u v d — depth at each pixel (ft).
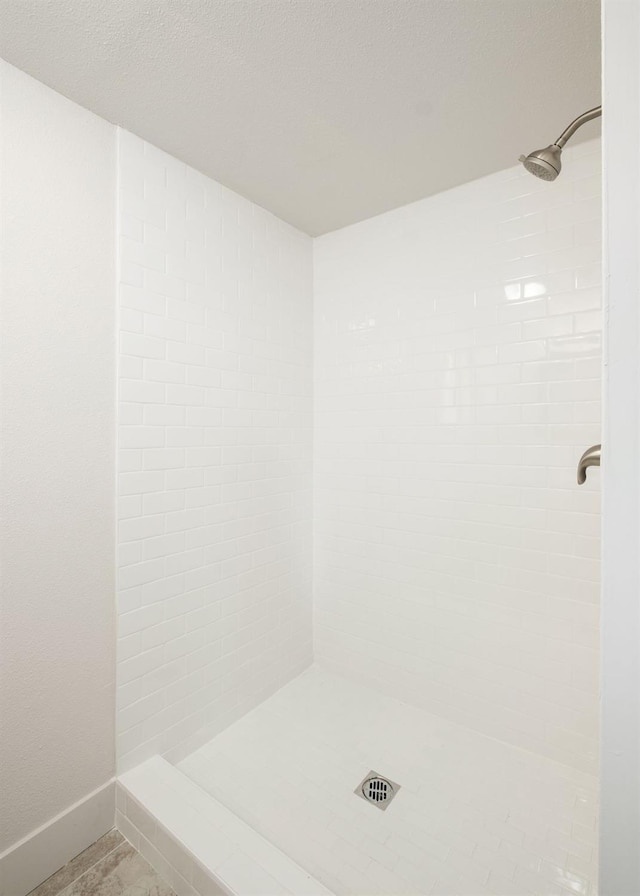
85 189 4.68
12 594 4.17
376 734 6.18
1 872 4.07
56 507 4.49
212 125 4.96
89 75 4.23
